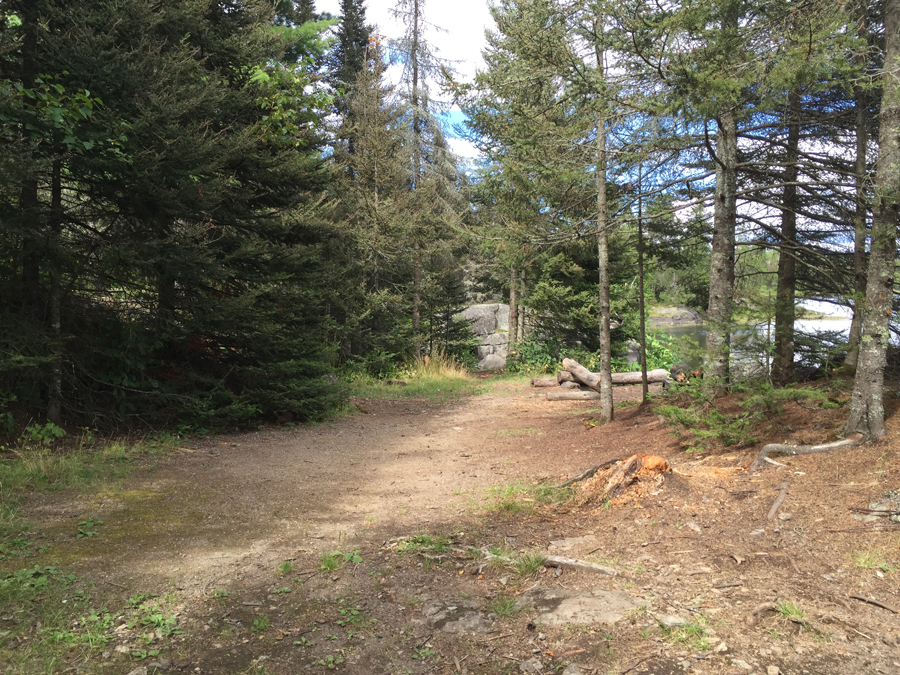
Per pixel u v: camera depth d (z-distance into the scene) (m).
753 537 3.73
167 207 7.17
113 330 7.85
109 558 3.86
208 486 5.80
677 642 2.67
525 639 2.83
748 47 5.35
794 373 8.97
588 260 17.80
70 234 7.42
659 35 5.21
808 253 8.68
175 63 7.08
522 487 5.68
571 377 14.91
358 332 16.02
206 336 8.84
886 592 2.94
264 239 9.16
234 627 2.99
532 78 6.99
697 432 5.73
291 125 9.00
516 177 7.50
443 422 10.79
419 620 3.07
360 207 15.52
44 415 7.27
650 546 3.82
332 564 3.76
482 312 23.08
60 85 6.15
